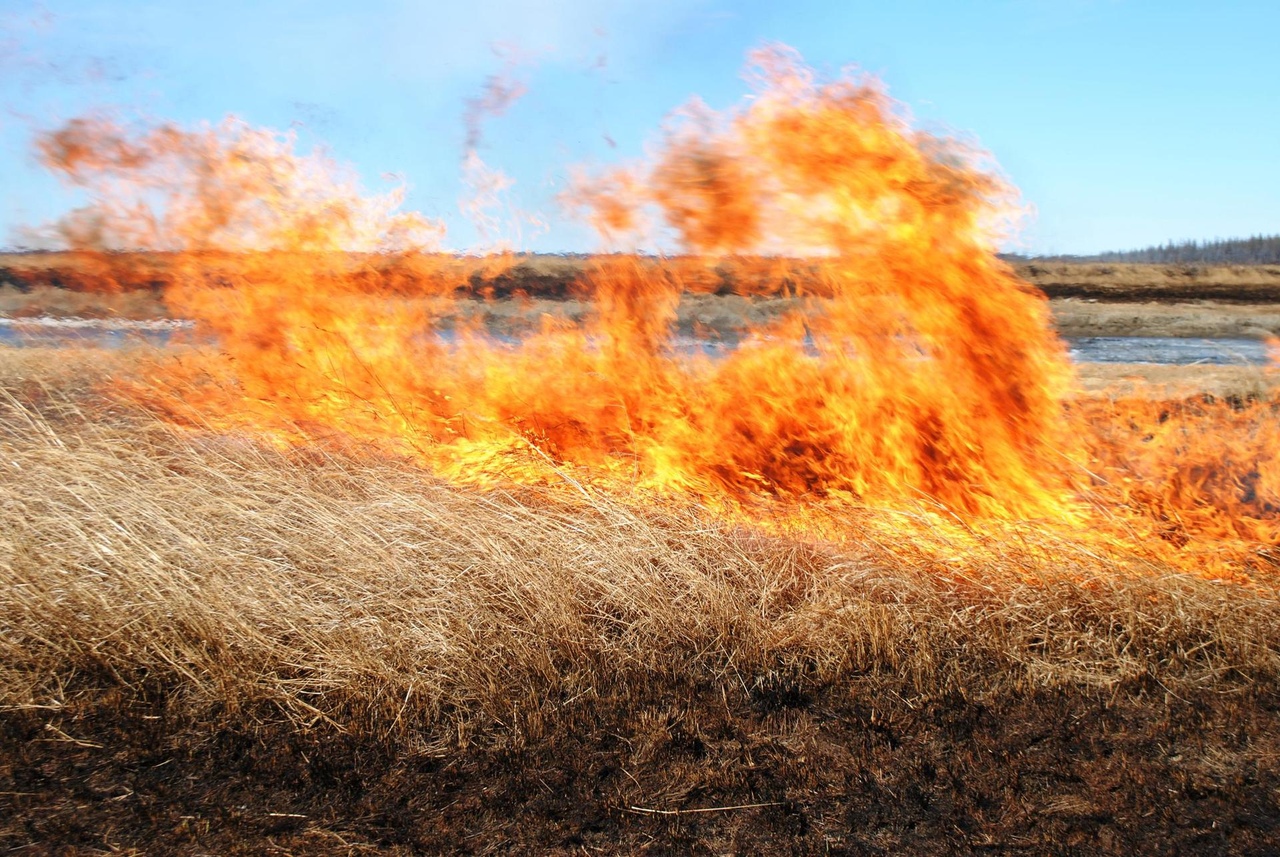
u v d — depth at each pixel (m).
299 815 3.13
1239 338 20.06
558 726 3.64
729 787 3.30
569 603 4.22
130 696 3.81
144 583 4.09
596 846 3.01
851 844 3.02
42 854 2.91
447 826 3.09
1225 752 3.45
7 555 4.24
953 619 4.20
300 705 3.67
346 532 4.64
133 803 3.17
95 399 8.23
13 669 3.88
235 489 5.15
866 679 3.95
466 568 4.38
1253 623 4.08
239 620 3.93
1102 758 3.43
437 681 3.79
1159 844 3.00
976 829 3.08
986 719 3.67
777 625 4.20
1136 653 4.05
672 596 4.38
